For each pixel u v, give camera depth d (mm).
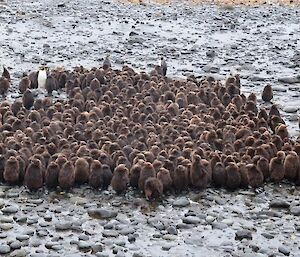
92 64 47906
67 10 72812
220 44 57438
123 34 60750
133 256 21000
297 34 63312
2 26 61656
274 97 40062
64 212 24062
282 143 28906
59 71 40156
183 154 27281
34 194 25422
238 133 29859
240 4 82188
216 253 21328
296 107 37406
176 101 34438
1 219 23281
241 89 41844
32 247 21500
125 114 32500
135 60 49750
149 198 25000
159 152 27250
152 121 31250
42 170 25828
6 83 37969
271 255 21250
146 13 73000
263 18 72375
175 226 23094
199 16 72125
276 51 54750
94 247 21453
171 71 46219
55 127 30031
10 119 30750
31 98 35344
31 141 28203
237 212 24344
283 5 82312
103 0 82188
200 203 24984
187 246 21766
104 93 35875
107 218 23688
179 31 63094
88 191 25828
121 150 27250
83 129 30219
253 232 22891
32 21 65125
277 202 25000
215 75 45438
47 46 53688
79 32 60875
